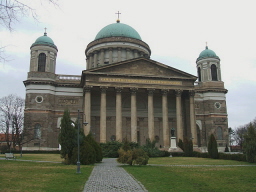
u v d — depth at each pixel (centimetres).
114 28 8825
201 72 8212
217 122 7731
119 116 6247
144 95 7394
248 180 2086
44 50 7106
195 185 1862
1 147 7931
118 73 6388
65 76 7162
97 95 7194
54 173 2406
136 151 3397
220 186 1827
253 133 3909
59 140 3538
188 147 5459
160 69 6700
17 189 1627
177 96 6656
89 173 2477
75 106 7012
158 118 7388
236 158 4194
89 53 8694
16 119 6769
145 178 2177
